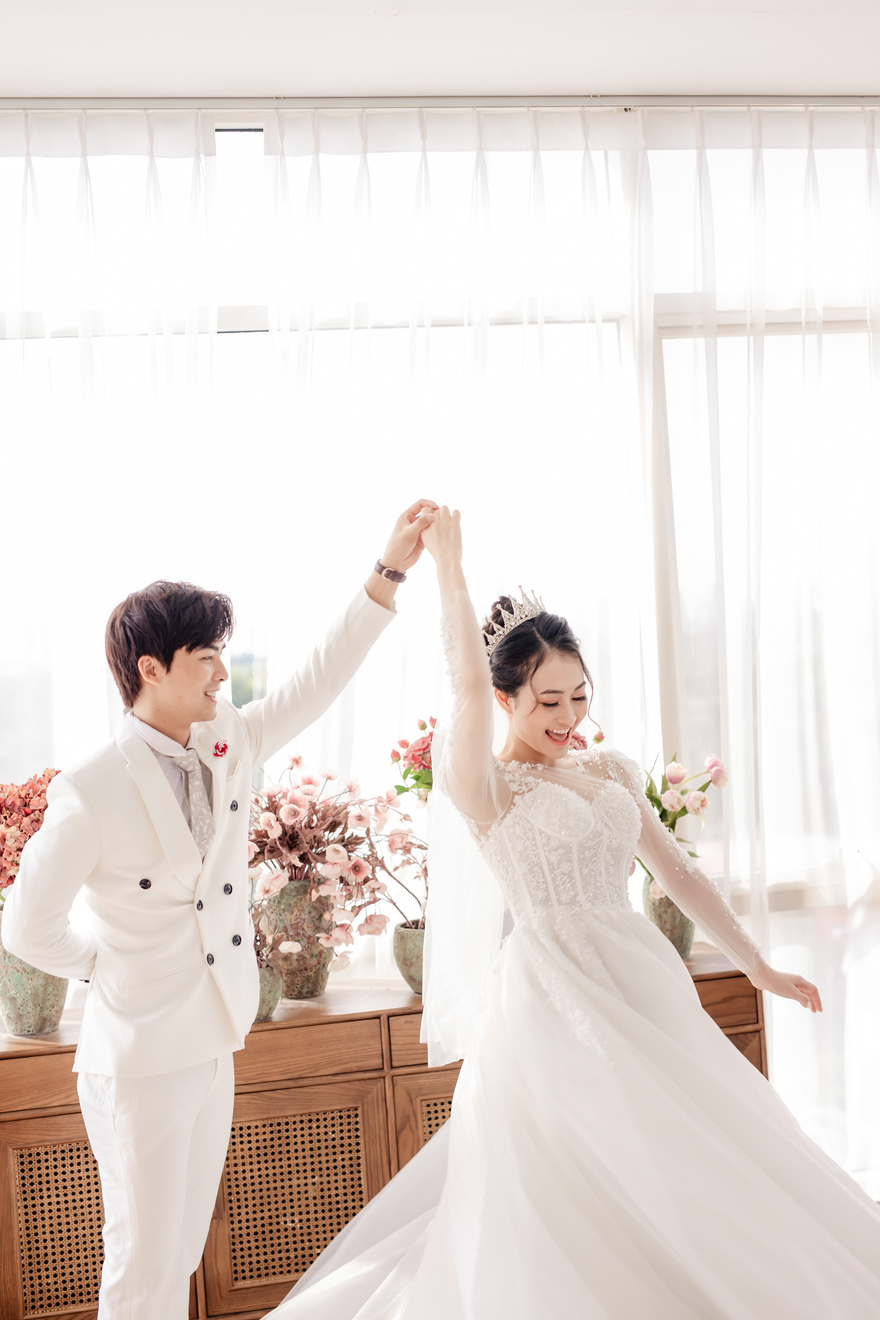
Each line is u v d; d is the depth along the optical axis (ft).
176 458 9.73
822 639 10.50
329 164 10.00
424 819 9.75
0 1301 7.96
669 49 9.37
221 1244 8.25
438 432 10.04
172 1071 6.24
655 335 10.39
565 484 10.14
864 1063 10.43
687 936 9.23
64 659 9.57
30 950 6.12
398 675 9.86
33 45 8.77
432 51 9.19
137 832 6.26
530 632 6.50
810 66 9.85
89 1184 8.05
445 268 10.14
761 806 10.21
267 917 8.73
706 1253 5.18
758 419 10.35
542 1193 5.49
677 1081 5.73
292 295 9.89
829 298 10.80
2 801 8.13
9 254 9.71
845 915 10.50
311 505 9.77
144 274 9.70
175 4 8.21
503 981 6.20
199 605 6.42
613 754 7.04
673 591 10.27
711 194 10.40
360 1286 6.43
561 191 10.30
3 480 9.62
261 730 7.16
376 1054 8.45
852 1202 5.54
